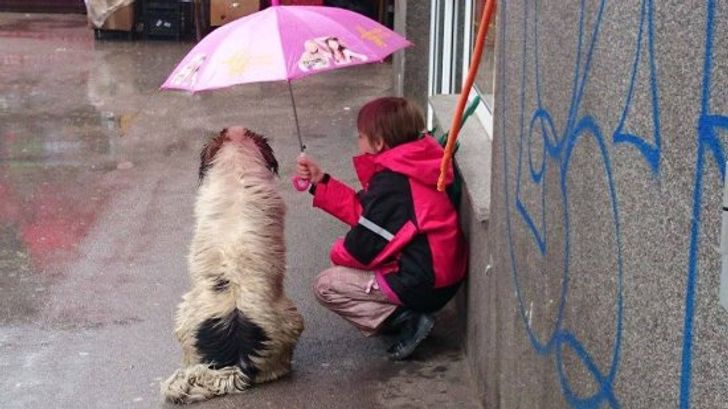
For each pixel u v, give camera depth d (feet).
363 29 12.39
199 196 12.94
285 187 22.03
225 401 12.44
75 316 15.30
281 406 12.34
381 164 12.95
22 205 20.95
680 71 5.39
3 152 25.26
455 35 19.98
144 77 35.40
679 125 5.40
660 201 5.68
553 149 8.21
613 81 6.54
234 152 12.77
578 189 7.42
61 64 37.55
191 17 43.96
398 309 13.28
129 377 13.30
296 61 11.44
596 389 6.99
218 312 12.49
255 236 12.45
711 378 4.99
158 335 14.62
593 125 7.00
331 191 13.58
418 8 23.39
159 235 19.10
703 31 5.08
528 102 9.18
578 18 7.41
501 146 10.63
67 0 49.98
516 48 9.79
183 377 12.45
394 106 12.98
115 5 42.52
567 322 7.79
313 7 12.53
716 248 4.92
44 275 17.01
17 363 13.73
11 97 31.83
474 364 12.89
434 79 22.30
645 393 5.95
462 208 13.79
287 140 26.50
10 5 49.73
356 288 13.11
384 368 13.43
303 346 14.14
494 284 11.19
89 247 18.42
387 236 12.89
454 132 11.88
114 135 27.12
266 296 12.50
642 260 5.98
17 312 15.44
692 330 5.23
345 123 28.73
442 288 13.10
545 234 8.53
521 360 9.62
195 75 11.59
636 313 6.11
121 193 21.81
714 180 4.95
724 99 4.84
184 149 25.70
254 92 32.96
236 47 11.61
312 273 17.02
